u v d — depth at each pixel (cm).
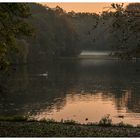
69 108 5238
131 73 11481
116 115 4494
